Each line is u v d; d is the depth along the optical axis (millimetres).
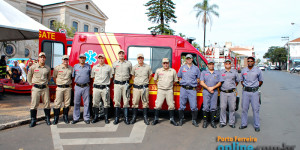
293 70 36062
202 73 5496
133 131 5008
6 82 10172
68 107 5695
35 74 5273
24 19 8500
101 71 5559
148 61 5977
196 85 5523
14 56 20844
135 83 5570
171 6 24312
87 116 5672
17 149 3900
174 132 5004
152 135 4758
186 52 5945
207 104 5434
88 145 4129
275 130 5234
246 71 5270
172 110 5613
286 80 20516
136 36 6055
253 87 5141
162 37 6012
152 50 5977
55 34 6379
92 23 29234
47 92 5469
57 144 4160
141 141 4379
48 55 6211
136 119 6121
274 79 21781
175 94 5902
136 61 5992
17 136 4586
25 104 7594
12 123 5199
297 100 9484
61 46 6574
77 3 26359
